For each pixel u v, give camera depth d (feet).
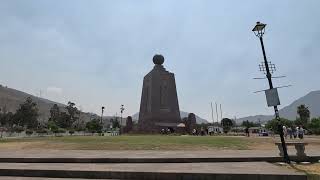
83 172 52.34
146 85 254.27
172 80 246.88
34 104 467.52
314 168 54.08
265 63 63.87
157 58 248.52
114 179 51.03
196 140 116.78
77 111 489.67
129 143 102.42
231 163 61.93
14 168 54.85
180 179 48.98
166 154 73.72
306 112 396.16
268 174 47.09
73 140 122.01
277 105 63.05
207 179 48.21
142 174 50.34
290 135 187.21
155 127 233.14
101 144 100.53
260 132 286.87
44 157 66.33
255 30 65.36
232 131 367.25
